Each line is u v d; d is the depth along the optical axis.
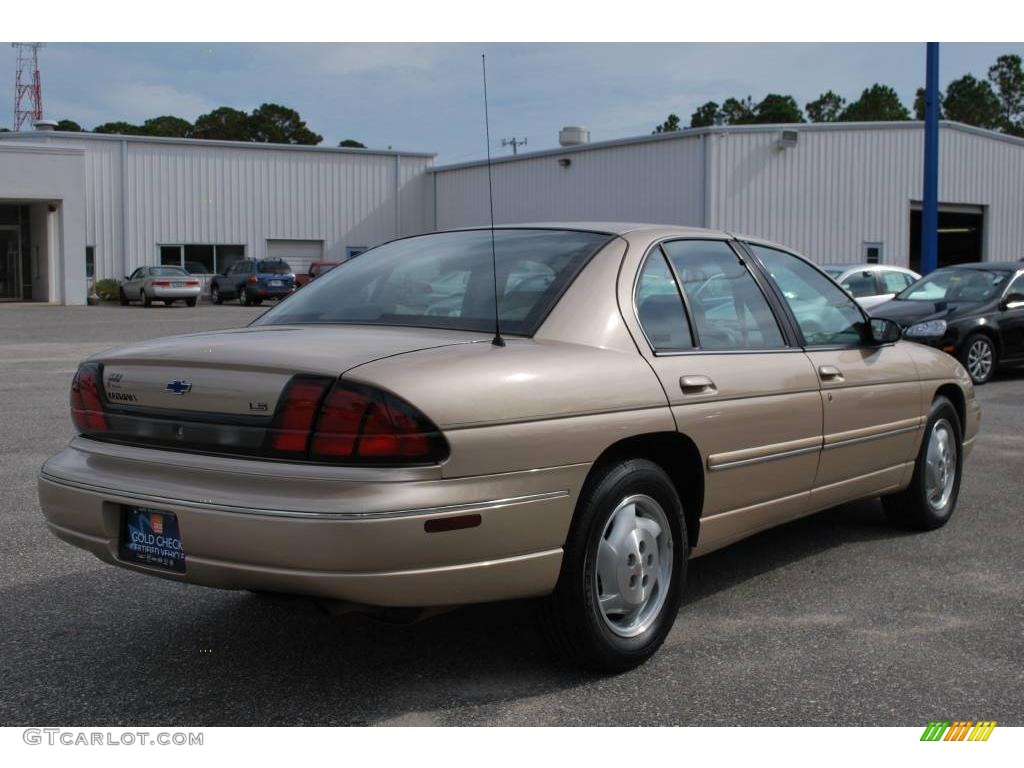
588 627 3.33
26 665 3.58
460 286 3.72
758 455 4.01
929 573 4.74
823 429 4.40
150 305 35.88
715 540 3.93
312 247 43.19
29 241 37.66
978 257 36.94
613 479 3.37
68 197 35.28
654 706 3.25
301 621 4.03
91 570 4.68
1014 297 12.74
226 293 37.78
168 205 40.34
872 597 4.38
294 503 2.83
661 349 3.69
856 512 5.98
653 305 3.77
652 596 3.61
